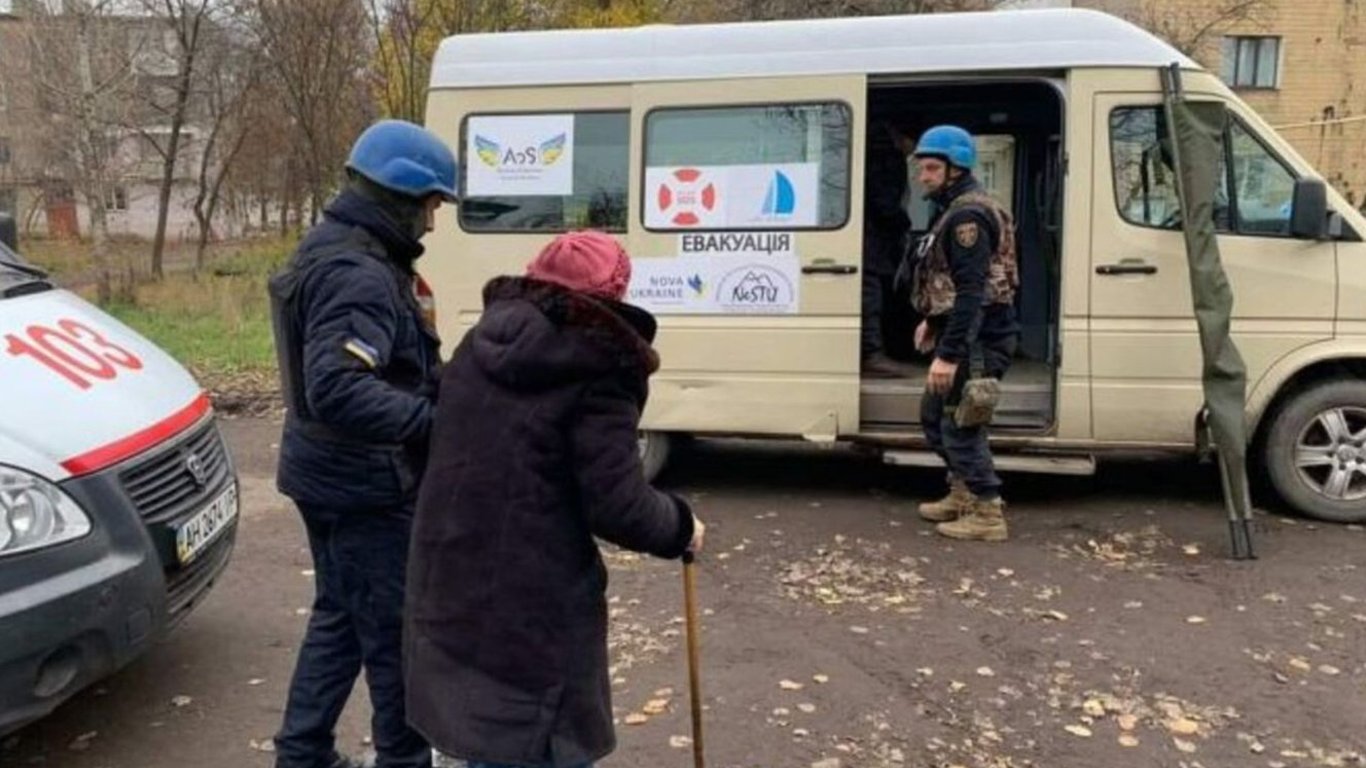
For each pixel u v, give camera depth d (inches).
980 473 221.9
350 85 672.4
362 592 119.6
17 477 123.3
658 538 93.7
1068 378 235.3
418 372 118.6
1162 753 141.9
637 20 733.9
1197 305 213.3
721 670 166.4
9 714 120.3
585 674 94.9
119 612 130.0
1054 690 159.0
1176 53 230.5
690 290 250.1
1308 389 232.1
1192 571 205.8
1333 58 978.7
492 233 258.5
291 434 118.2
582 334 89.4
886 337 295.3
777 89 241.8
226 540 159.9
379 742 123.8
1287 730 147.6
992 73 233.1
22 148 1000.2
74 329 155.6
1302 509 235.1
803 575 206.1
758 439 265.7
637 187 250.2
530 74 254.7
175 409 153.6
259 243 1066.1
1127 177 230.5
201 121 909.8
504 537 92.2
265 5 665.0
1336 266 227.6
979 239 208.4
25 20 759.1
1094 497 255.3
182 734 148.4
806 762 139.8
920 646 174.1
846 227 240.8
